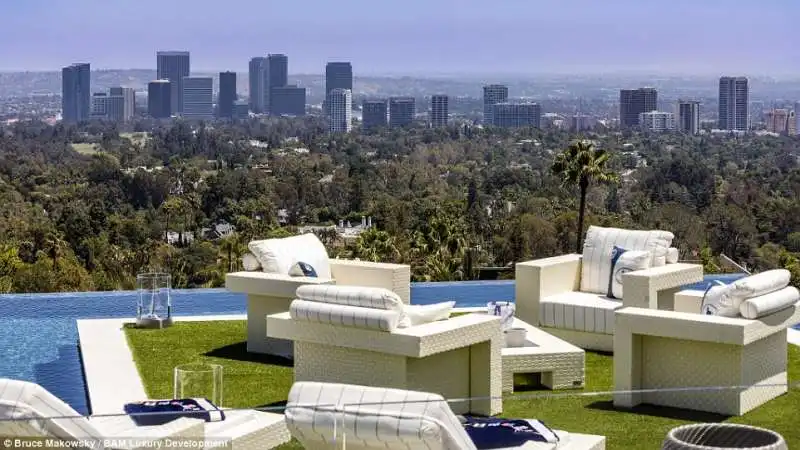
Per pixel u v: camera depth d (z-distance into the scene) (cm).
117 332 820
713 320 555
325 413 346
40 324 895
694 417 548
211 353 741
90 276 1930
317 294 561
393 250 2591
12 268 1888
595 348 748
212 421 412
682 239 3053
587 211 3106
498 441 394
